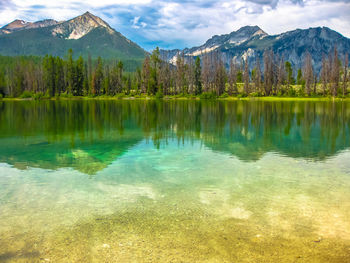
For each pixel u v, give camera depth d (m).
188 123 32.94
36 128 28.70
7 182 11.34
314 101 95.19
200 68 133.50
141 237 6.91
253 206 8.74
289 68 146.62
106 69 155.88
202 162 14.65
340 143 20.23
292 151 17.48
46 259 6.06
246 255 6.12
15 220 7.90
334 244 6.53
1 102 102.38
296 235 6.95
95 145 19.58
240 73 161.75
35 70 146.12
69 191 10.25
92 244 6.63
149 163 14.48
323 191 10.11
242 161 14.86
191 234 7.02
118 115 44.34
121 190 10.32
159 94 122.81
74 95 140.25
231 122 33.91
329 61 131.38
